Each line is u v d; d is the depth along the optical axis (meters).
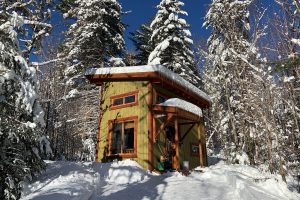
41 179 10.68
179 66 24.36
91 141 23.30
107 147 15.69
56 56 21.22
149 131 14.54
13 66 9.49
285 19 9.30
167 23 25.36
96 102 23.31
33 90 9.46
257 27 12.23
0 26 9.55
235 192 9.68
